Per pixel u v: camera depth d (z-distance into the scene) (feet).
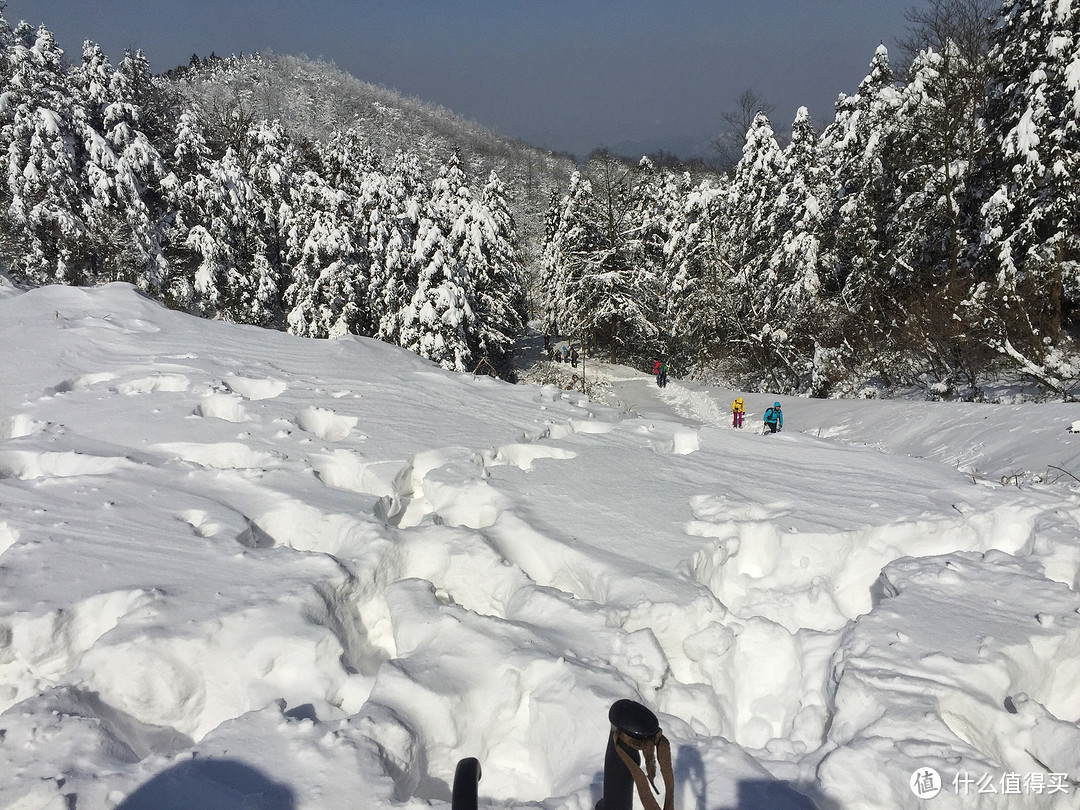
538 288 201.26
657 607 14.40
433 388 32.50
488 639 13.01
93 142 99.55
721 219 123.24
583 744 10.69
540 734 11.43
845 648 12.64
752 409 77.20
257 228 120.67
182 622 12.90
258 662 12.51
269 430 24.80
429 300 91.66
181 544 16.34
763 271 107.65
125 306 41.57
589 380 113.80
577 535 18.13
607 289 126.21
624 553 17.19
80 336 35.81
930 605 13.78
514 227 140.67
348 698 12.56
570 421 29.04
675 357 128.98
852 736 10.78
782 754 11.46
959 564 15.53
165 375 30.50
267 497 19.54
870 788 9.45
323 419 27.40
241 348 36.86
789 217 103.19
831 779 9.69
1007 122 71.00
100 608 13.67
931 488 22.15
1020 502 19.61
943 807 9.08
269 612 13.41
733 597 17.94
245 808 8.89
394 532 17.38
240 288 110.52
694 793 9.44
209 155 119.75
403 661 12.27
